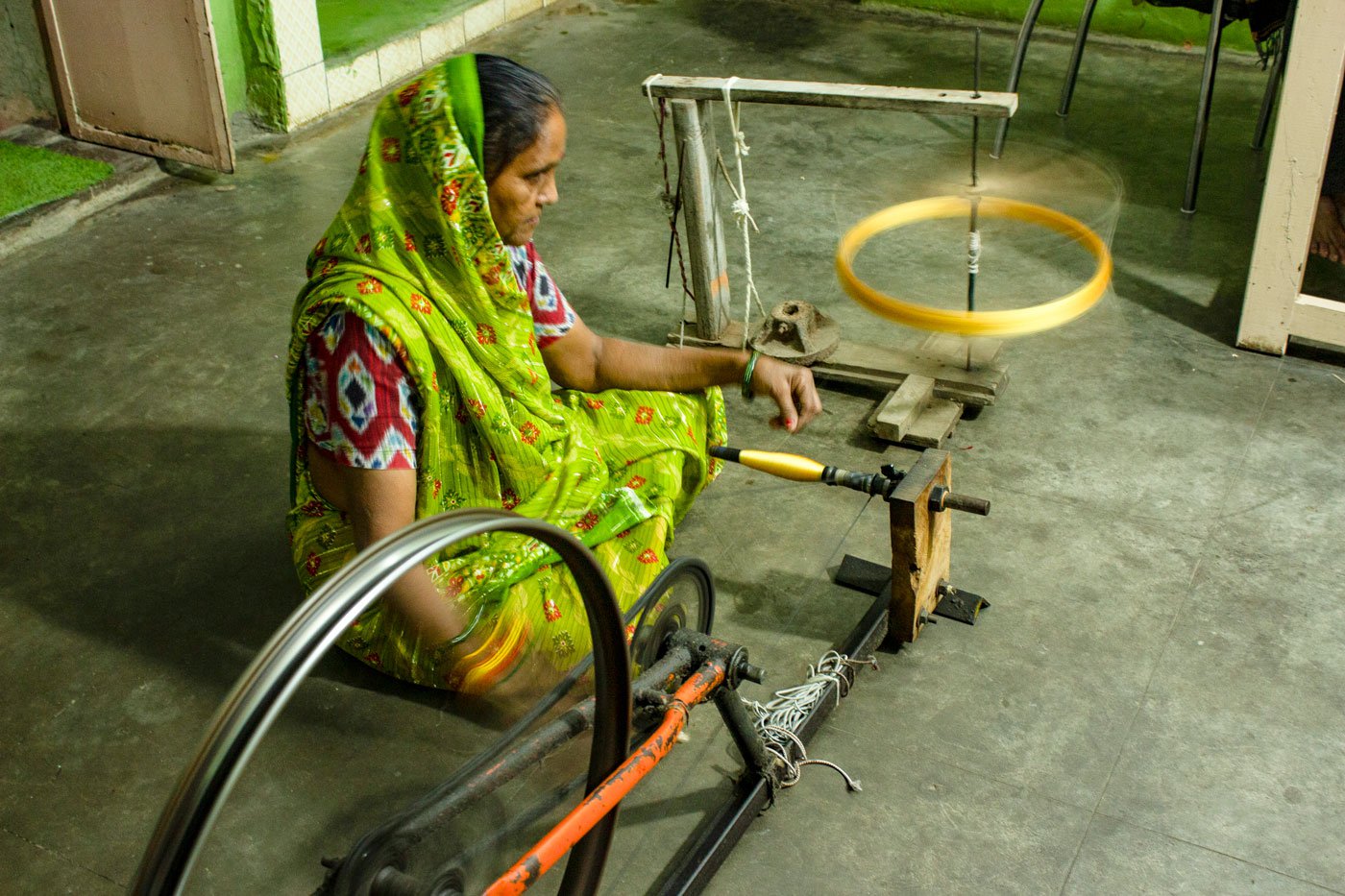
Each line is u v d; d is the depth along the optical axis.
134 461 2.77
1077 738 2.05
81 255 3.66
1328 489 2.65
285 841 1.89
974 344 3.00
